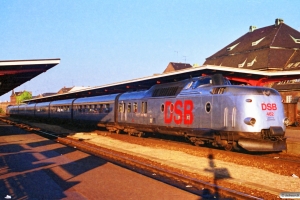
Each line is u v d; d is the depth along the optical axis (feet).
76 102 108.68
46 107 144.97
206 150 49.55
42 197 24.89
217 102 47.47
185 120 54.19
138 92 73.26
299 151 49.26
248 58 168.86
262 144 43.24
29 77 72.95
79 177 31.86
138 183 29.37
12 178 31.40
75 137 77.20
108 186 28.27
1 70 56.75
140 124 69.36
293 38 166.71
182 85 57.31
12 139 68.95
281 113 45.29
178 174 32.19
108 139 72.79
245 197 24.29
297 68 141.90
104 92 109.81
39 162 40.27
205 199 24.67
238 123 44.09
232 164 39.63
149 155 47.21
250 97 43.93
